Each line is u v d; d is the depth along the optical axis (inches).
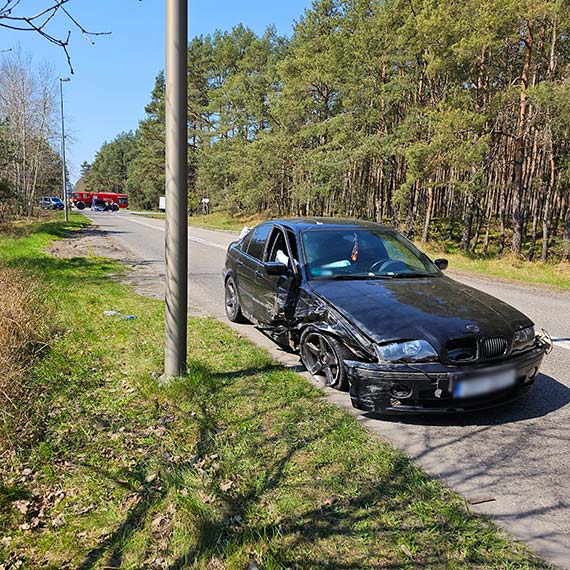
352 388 148.9
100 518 103.5
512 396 155.3
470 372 142.5
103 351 213.0
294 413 155.1
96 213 2463.1
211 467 123.3
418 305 162.7
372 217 1466.5
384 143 996.6
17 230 845.2
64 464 123.5
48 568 89.2
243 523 101.0
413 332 146.3
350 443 137.2
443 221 1403.8
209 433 141.2
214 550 92.6
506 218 1369.3
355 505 108.2
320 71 1187.3
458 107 834.2
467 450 136.4
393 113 1117.1
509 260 776.3
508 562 91.6
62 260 514.3
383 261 206.5
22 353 192.1
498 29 750.5
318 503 108.7
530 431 148.8
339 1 1261.1
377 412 144.2
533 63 901.8
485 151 781.9
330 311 168.1
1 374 157.2
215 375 186.4
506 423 154.3
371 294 172.2
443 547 95.2
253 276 245.0
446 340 144.1
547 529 102.4
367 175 1483.8
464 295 176.6
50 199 2687.0
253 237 269.7
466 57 773.3
